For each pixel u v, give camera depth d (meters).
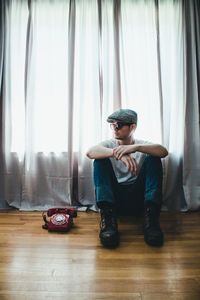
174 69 2.13
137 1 2.12
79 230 1.61
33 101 2.11
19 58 2.14
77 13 2.15
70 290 0.94
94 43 2.09
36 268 1.11
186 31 2.10
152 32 2.12
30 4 2.13
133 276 1.04
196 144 2.07
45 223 1.65
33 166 2.13
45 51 2.14
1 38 2.12
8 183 2.13
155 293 0.92
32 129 2.12
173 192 2.11
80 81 2.08
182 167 2.11
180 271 1.08
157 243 1.34
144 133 2.11
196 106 2.07
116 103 2.10
